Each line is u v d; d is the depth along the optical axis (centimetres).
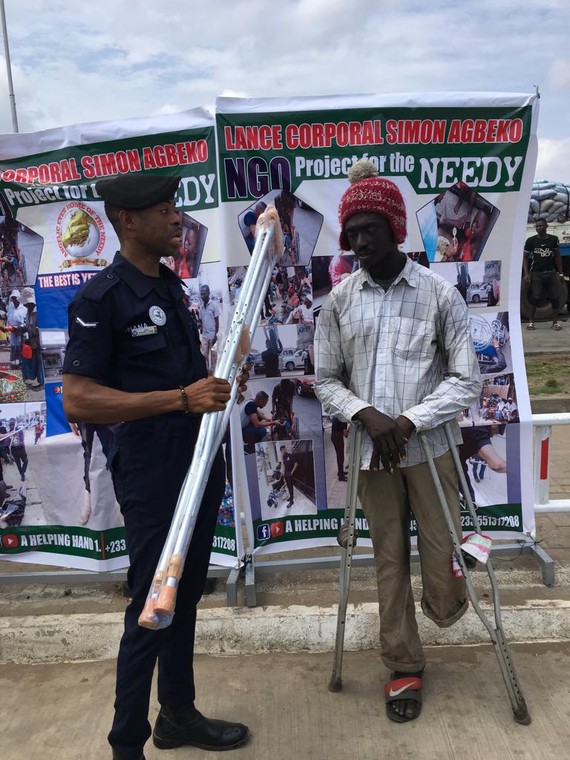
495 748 212
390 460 204
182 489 172
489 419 296
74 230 284
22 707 244
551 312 1201
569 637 271
